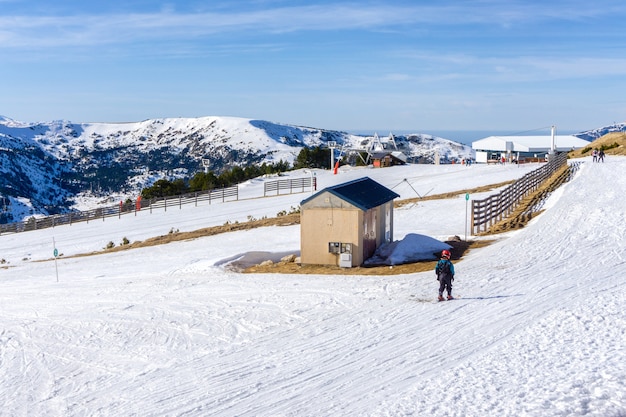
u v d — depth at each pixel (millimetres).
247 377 12430
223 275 25141
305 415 10055
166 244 38438
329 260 24484
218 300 20328
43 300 23719
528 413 8961
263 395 11250
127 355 15398
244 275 24672
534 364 11195
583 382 9961
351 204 23922
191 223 49531
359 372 11992
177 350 15367
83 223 58656
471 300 17094
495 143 118438
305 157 113688
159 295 22125
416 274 21797
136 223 53375
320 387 11359
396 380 11281
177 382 12680
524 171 64000
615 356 11172
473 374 11000
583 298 15977
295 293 20281
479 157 120500
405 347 13328
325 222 24438
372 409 9922
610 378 10008
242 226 41812
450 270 17328
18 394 13133
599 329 13055
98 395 12547
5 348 16922
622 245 23422
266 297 20078
